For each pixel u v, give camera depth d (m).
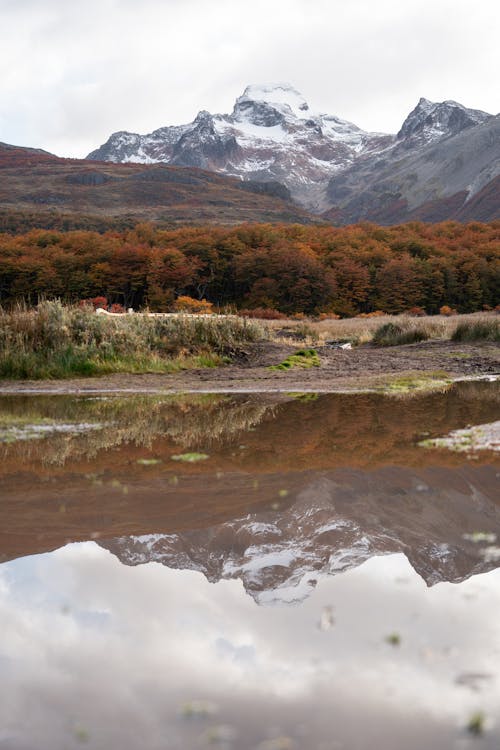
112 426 6.83
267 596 2.30
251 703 1.54
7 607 2.20
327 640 1.91
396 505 3.62
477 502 3.70
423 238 129.00
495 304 98.62
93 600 2.26
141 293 99.88
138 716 1.48
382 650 1.84
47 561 2.71
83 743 1.38
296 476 4.41
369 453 5.18
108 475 4.49
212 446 5.64
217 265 100.12
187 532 3.13
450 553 2.81
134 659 1.77
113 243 107.31
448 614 2.12
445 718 1.47
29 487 4.14
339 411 7.86
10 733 1.43
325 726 1.44
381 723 1.45
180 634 1.97
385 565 2.64
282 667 1.74
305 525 3.26
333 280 92.38
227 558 2.73
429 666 1.74
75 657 1.80
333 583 2.42
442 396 9.30
